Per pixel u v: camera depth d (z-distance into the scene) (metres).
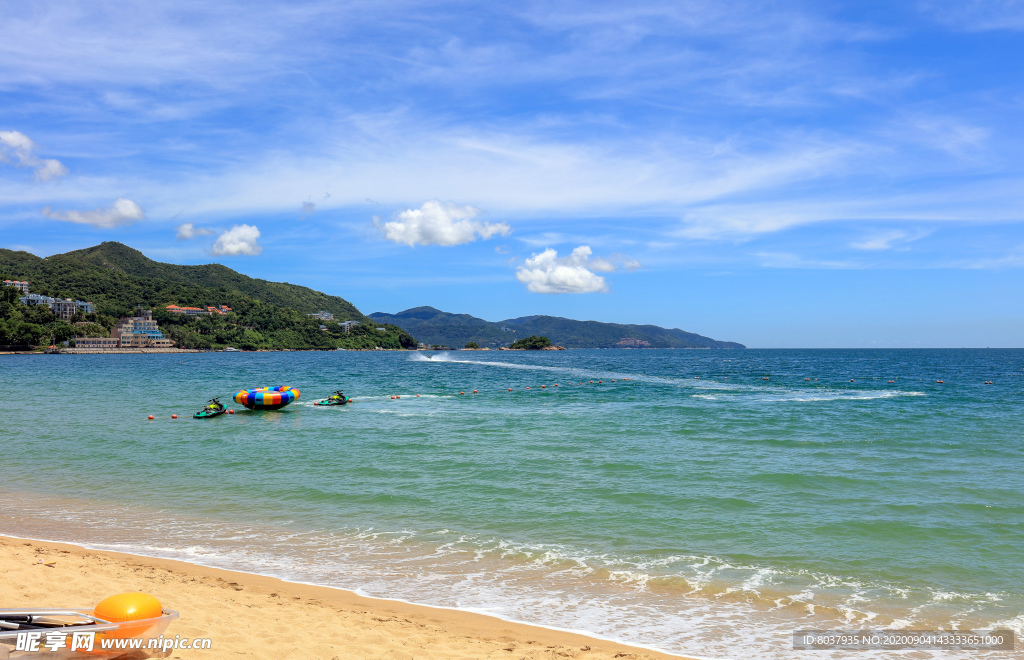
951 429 23.47
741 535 10.84
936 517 11.82
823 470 15.91
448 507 12.62
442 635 6.96
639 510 12.35
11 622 5.43
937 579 8.92
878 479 14.93
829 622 7.55
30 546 10.02
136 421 26.16
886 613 7.82
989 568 9.32
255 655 6.15
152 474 15.68
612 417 27.31
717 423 25.27
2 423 25.06
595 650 6.69
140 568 9.00
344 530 11.18
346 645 6.52
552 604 8.04
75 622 5.67
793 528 11.19
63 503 13.00
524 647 6.71
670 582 8.79
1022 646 6.94
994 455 18.06
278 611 7.46
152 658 5.87
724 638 7.09
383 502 13.01
